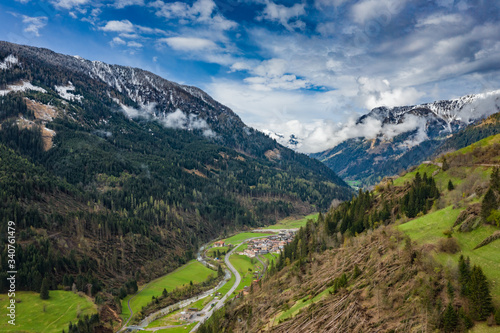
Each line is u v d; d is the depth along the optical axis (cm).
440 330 7569
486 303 7269
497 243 9088
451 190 14900
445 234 10356
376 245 12288
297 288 13650
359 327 9012
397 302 9056
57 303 16112
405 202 15825
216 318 14950
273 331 11175
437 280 8712
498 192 10756
